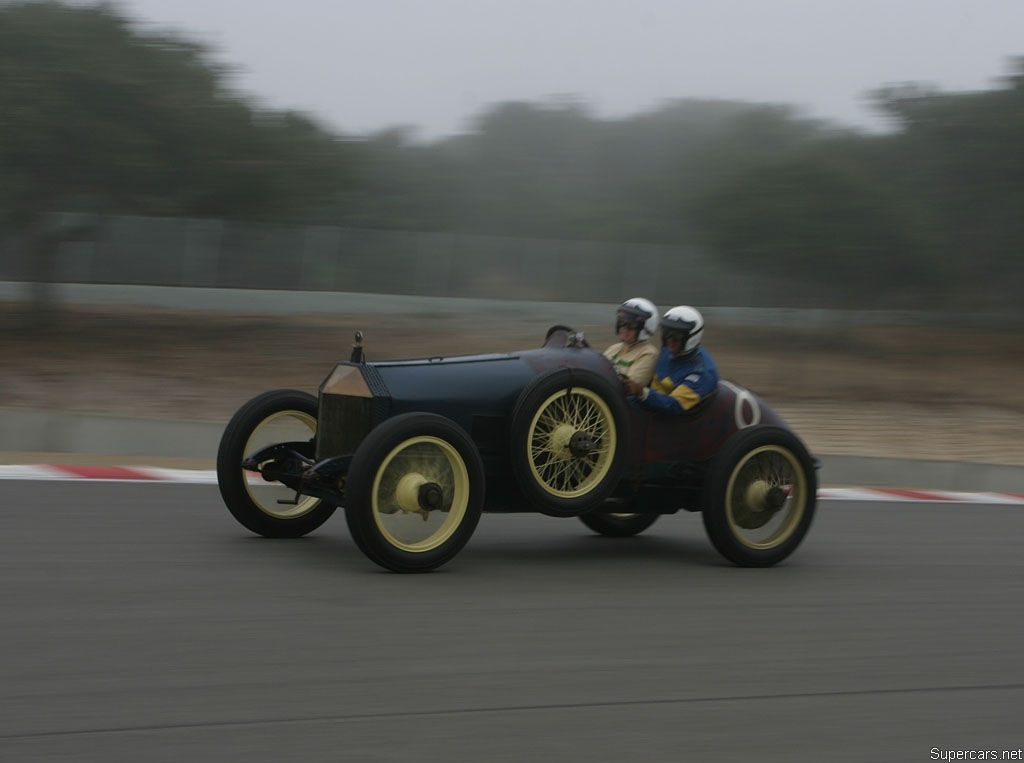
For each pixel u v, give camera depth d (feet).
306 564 20.13
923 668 16.03
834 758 12.52
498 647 15.76
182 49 68.49
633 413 22.25
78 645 14.83
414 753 11.94
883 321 93.50
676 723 13.26
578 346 22.97
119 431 35.27
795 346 83.10
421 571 19.72
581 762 11.99
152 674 13.85
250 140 69.21
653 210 128.47
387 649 15.35
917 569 23.16
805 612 18.88
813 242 86.28
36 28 64.69
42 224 69.56
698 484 23.08
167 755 11.53
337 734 12.32
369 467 18.78
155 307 82.12
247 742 11.96
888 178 91.71
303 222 73.92
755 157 91.09
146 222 105.60
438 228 123.85
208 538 22.09
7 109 61.67
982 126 88.43
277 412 22.31
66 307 77.15
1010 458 48.08
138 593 17.58
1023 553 25.76
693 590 20.02
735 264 90.43
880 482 37.91
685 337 22.45
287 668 14.34
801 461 22.68
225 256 108.78
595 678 14.71
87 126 63.16
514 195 129.70
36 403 48.34
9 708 12.54
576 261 121.19
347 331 75.97
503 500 21.49
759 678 15.12
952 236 90.99
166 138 66.44
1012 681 15.65
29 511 23.82
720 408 23.16
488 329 83.35
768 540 22.77
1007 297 94.12
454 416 20.63
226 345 66.28
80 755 11.42
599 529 25.57
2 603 16.69
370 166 75.82
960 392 65.82
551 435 21.04
